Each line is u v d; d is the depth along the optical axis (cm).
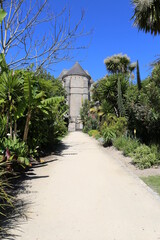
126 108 959
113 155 986
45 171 688
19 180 577
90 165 775
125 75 1712
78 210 375
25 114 846
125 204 398
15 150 610
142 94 842
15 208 385
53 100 783
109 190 482
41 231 302
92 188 500
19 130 781
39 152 1033
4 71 681
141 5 805
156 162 698
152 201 411
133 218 340
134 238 280
